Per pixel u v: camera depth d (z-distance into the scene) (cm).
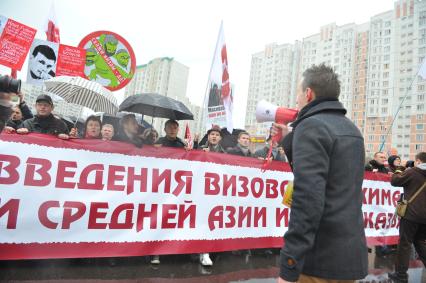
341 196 162
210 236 428
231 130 619
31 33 455
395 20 6022
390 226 599
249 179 466
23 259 348
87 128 479
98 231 366
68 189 357
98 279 342
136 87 6962
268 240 475
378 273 464
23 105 534
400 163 625
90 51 592
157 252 392
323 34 7100
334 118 173
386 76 6081
